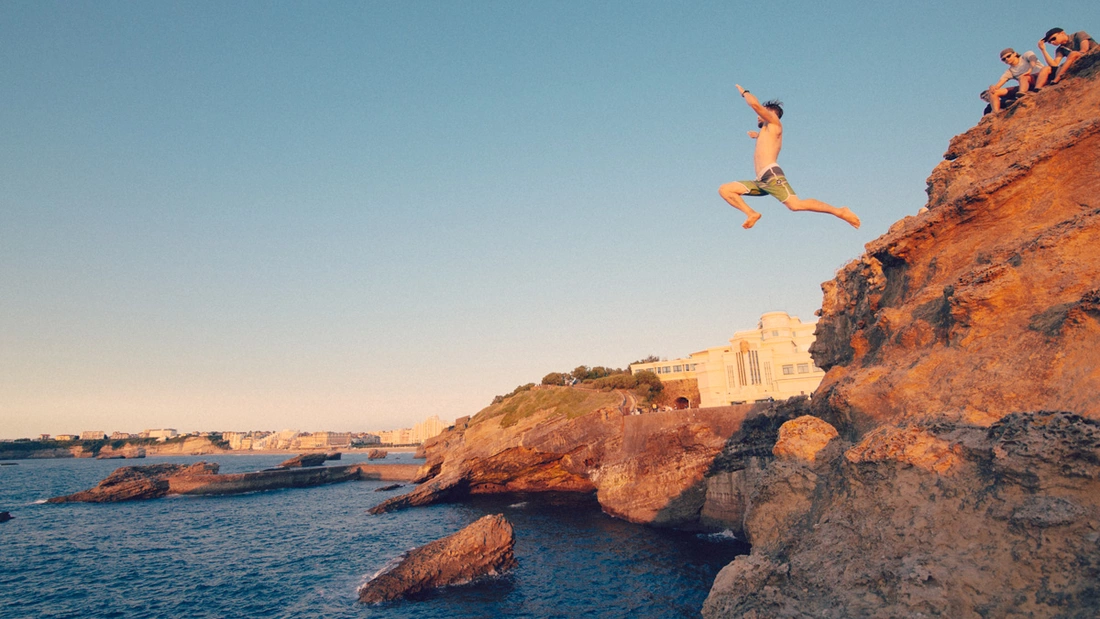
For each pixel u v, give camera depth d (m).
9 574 33.84
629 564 32.19
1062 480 9.98
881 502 12.66
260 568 34.53
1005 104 18.73
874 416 15.43
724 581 14.51
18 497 79.00
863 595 11.70
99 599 28.55
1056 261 13.08
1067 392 11.02
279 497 75.25
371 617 24.89
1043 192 14.67
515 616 24.59
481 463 63.34
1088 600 8.82
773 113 8.83
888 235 19.66
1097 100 14.76
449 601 26.64
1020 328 12.97
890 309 17.72
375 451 198.12
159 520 55.09
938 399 13.55
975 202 15.53
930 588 10.56
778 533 16.02
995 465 10.87
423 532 45.41
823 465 16.06
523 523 46.47
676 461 41.31
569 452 55.66
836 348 26.52
